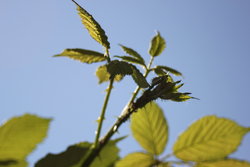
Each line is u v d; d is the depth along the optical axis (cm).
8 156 43
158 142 49
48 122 43
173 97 46
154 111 49
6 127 42
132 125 49
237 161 47
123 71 48
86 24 52
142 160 48
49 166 45
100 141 47
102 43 52
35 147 43
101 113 49
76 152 45
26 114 43
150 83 47
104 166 48
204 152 48
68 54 54
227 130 48
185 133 48
